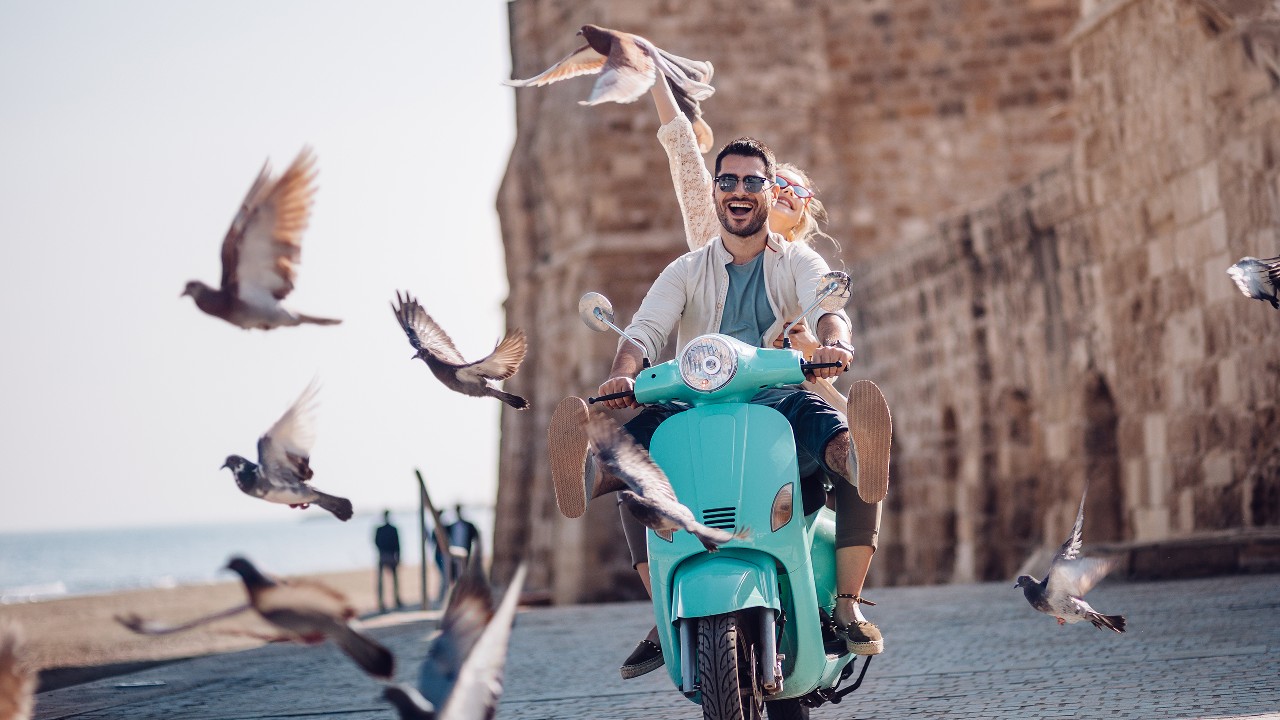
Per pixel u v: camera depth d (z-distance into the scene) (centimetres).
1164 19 1698
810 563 573
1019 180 3184
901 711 729
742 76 3116
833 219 3142
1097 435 1977
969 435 2383
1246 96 1546
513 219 3472
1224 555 1395
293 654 1259
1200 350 1659
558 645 1228
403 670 1088
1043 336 2108
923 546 2609
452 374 500
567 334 3109
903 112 3195
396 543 2891
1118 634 980
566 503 597
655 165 3020
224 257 450
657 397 603
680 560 569
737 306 652
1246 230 1555
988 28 3209
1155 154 1742
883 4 3209
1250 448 1555
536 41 3369
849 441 582
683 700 831
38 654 2166
